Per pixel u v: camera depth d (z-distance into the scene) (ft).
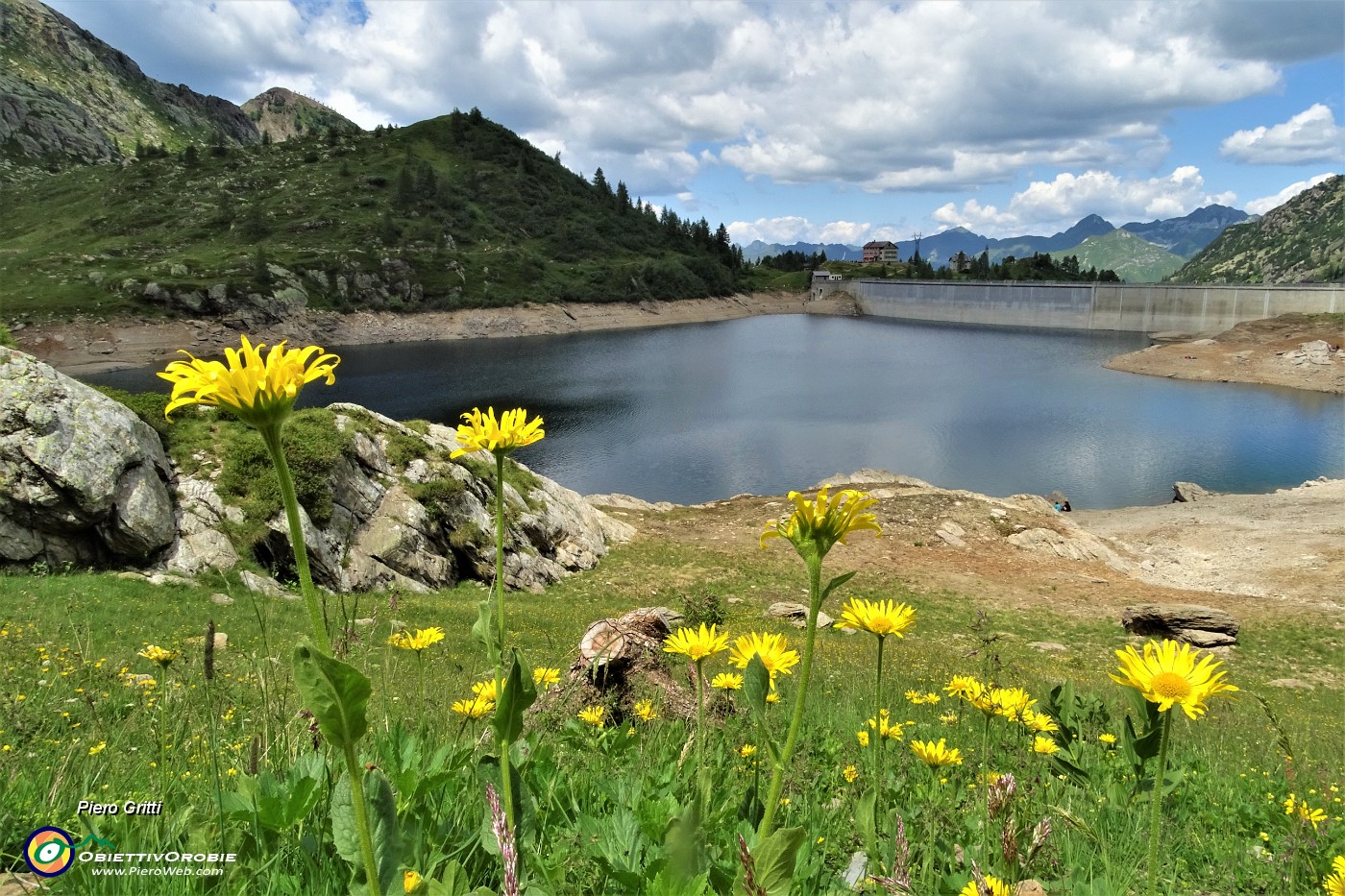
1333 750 31.76
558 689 19.19
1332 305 450.71
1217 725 36.40
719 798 8.71
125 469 69.62
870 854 7.16
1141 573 120.88
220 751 11.85
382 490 87.35
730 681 11.20
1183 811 14.74
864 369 382.83
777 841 5.04
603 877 7.13
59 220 652.07
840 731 18.56
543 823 8.02
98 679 25.04
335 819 5.73
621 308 638.53
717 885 6.00
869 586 105.70
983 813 10.14
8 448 63.82
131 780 10.86
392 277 540.52
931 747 10.75
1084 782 13.75
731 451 225.15
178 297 438.81
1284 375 330.13
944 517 133.69
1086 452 221.87
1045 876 9.30
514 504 100.12
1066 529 132.98
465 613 70.79
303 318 472.44
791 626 78.59
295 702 12.71
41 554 65.87
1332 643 85.61
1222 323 499.10
